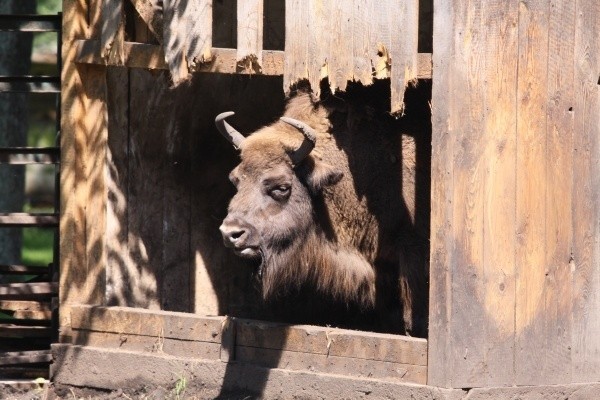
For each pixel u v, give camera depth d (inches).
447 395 411.2
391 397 426.3
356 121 501.0
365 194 504.1
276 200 482.6
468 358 417.4
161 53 484.4
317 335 452.1
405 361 427.2
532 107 431.5
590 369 458.6
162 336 491.8
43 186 1433.3
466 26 410.6
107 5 500.1
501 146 422.9
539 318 438.3
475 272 418.0
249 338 471.8
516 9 423.8
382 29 426.6
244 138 497.4
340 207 504.4
